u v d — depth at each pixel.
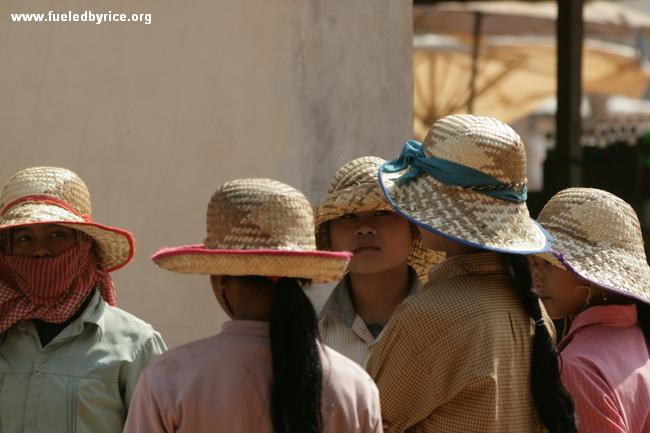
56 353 10.52
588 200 10.48
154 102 14.83
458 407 8.94
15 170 13.92
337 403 7.98
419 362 8.99
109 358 10.54
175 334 14.95
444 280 9.28
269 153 15.69
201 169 15.16
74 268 10.65
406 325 9.02
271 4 15.71
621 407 9.71
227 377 7.88
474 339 8.86
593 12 32.66
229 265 7.81
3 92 13.90
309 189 16.06
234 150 15.40
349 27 16.45
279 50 15.77
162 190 14.87
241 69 15.47
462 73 33.41
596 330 10.23
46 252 10.50
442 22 32.19
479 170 9.20
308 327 7.94
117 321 10.82
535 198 25.52
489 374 8.77
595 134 29.66
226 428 7.79
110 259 11.23
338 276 8.08
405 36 17.19
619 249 10.34
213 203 8.12
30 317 10.52
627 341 10.20
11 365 10.45
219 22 15.31
